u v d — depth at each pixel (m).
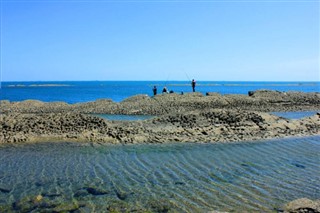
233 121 26.17
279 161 16.45
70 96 92.00
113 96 91.25
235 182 13.16
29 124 23.45
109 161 16.34
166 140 21.34
